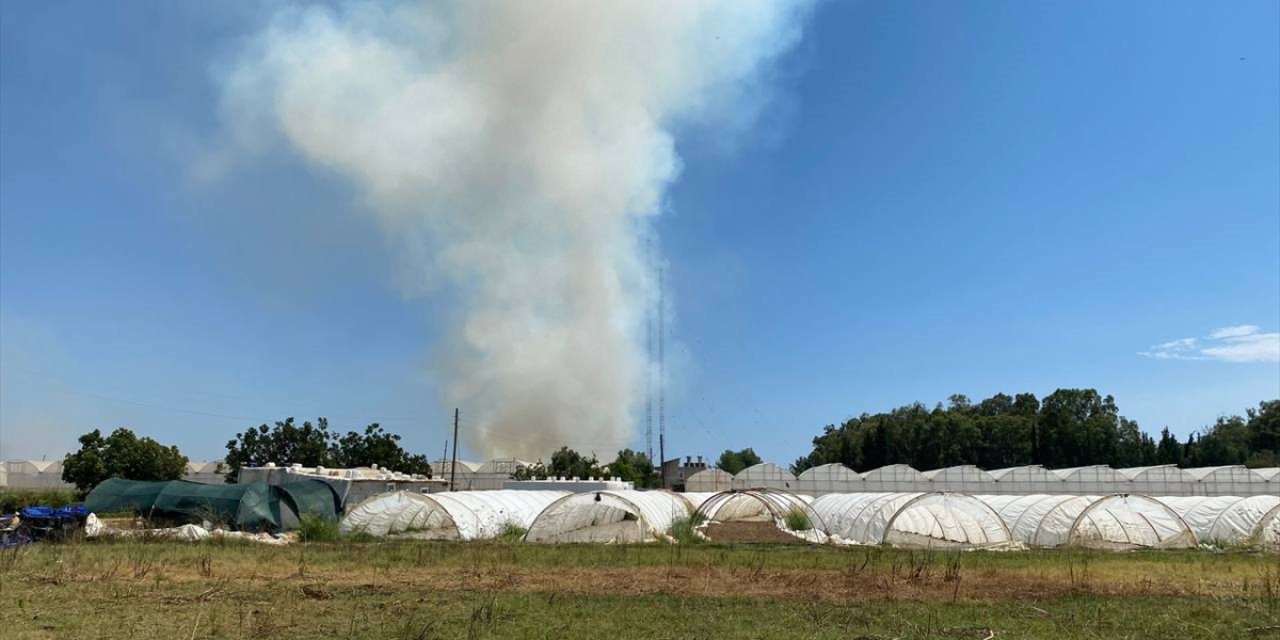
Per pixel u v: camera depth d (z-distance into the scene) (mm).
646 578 25781
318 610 19672
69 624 17656
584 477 114562
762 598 22078
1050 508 46656
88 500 50562
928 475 96250
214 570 26656
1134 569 29766
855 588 24109
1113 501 45219
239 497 47281
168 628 17391
